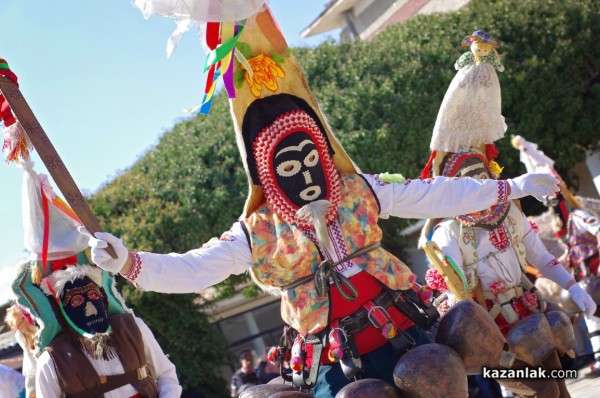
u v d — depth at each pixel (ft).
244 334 65.77
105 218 55.83
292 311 15.43
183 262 14.90
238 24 15.57
